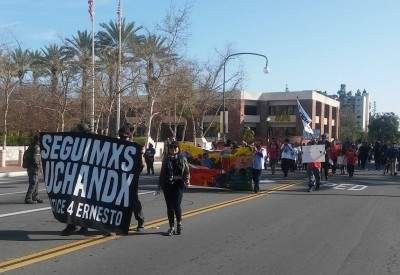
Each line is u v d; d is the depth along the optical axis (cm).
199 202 1553
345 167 3064
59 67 4597
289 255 861
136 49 4347
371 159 4878
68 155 1001
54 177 996
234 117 8556
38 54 4941
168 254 848
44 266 753
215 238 992
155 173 2980
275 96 8975
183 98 4988
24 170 2880
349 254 878
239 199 1644
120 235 995
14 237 959
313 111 8756
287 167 2711
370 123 11950
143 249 880
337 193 1886
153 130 6719
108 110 4266
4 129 4216
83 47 4597
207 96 5575
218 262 802
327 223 1195
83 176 988
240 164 1916
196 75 5522
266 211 1379
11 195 1689
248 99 8869
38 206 1397
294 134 8756
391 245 956
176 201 1014
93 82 3869
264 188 2041
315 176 1994
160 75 4391
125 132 1016
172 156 1018
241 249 898
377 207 1502
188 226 1120
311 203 1570
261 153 1881
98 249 872
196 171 1933
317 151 1962
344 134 11219
